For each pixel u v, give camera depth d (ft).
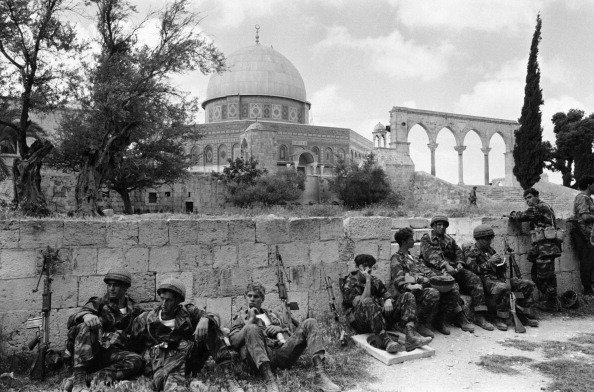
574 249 39.96
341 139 256.93
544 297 36.47
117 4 60.49
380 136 220.84
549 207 36.29
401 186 172.45
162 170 113.09
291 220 29.55
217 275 27.17
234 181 155.94
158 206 144.97
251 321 22.06
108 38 61.82
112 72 59.88
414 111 182.39
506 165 196.54
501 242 36.88
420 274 29.01
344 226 31.81
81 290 24.36
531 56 141.59
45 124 129.08
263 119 268.41
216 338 21.29
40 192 42.01
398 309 26.40
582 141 163.32
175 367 19.92
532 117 141.08
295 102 280.72
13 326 23.02
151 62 60.54
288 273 29.04
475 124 191.62
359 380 21.47
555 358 24.36
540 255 35.14
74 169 103.14
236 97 268.00
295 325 24.79
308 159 250.57
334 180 171.42
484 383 21.09
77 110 81.46
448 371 22.65
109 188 110.01
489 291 30.81
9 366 22.15
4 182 98.27
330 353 24.90
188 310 21.29
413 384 21.06
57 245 24.08
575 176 165.58
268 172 178.29
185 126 111.24
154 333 21.20
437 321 29.35
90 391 19.08
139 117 62.75
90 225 24.75
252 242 28.30
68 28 55.21
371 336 25.81
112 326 22.04
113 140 60.23
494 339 27.99
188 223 26.76
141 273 25.57
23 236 23.50
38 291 23.59
